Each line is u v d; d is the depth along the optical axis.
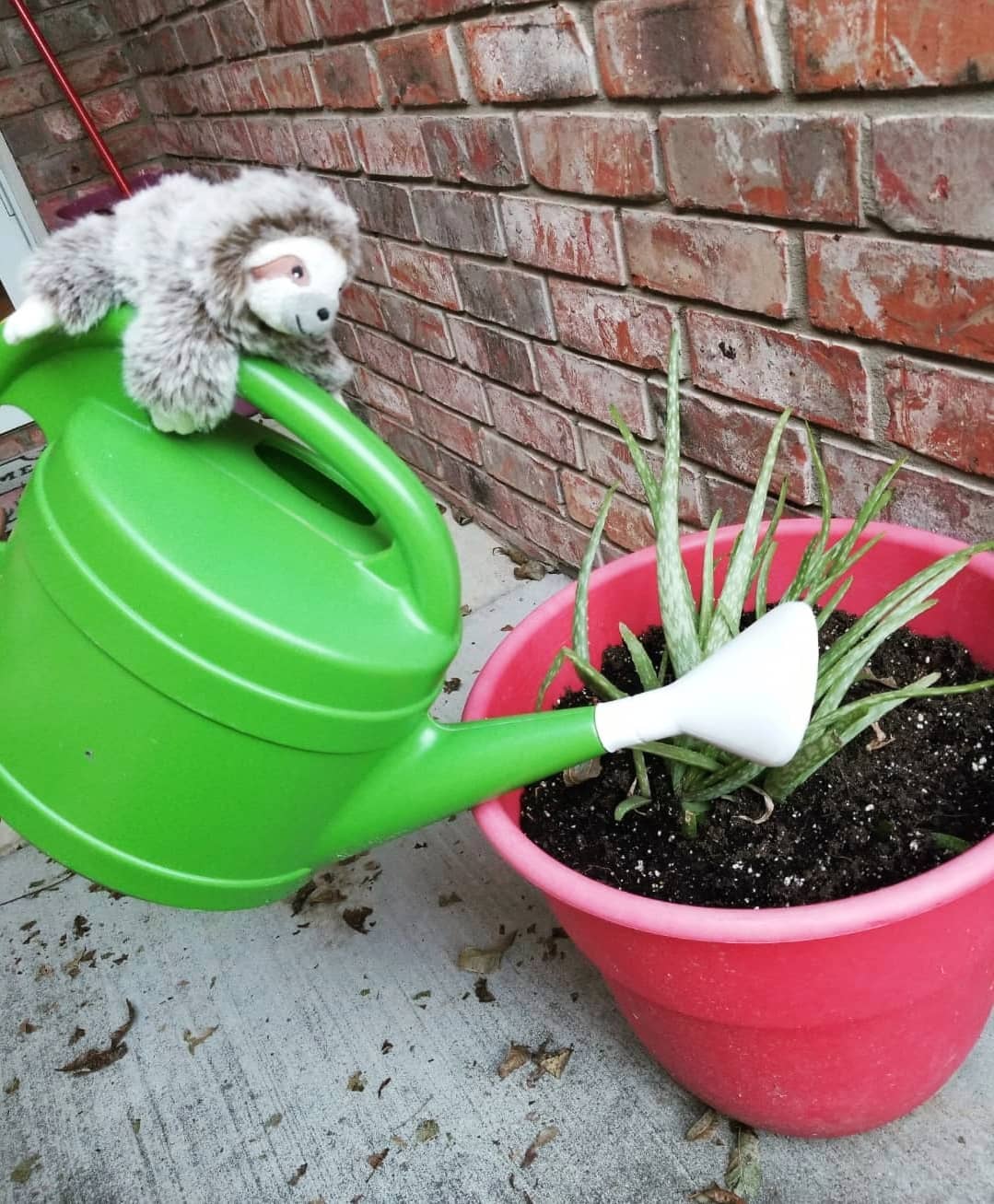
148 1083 0.91
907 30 0.59
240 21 1.45
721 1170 0.73
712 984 0.54
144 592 0.49
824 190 0.70
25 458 2.29
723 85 0.73
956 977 0.57
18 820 0.57
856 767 0.64
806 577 0.66
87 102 2.13
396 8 1.06
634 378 1.03
